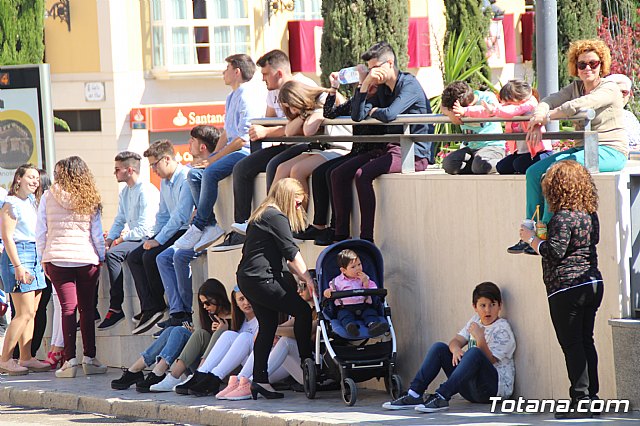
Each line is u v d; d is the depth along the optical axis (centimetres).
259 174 3178
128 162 3459
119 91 7006
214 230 3272
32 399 3147
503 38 7800
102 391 3088
